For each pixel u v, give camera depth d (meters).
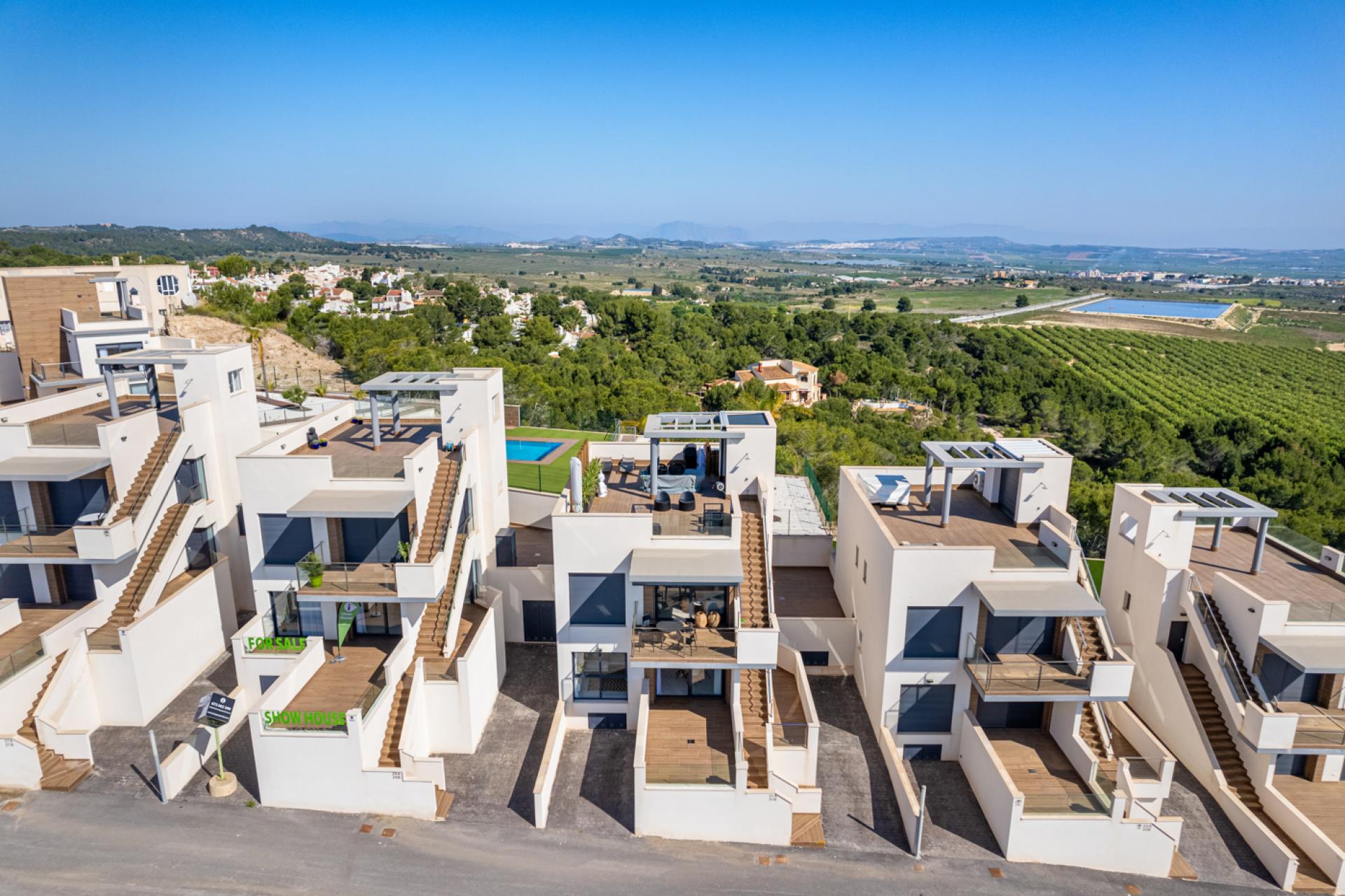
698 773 22.95
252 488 27.83
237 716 27.27
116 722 27.09
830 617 31.17
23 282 43.94
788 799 23.00
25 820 22.66
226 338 76.94
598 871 21.64
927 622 25.69
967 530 29.09
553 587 32.41
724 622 26.23
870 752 26.86
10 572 29.48
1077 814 22.41
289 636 28.97
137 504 28.70
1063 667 24.75
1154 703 27.69
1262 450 92.75
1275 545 31.03
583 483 28.80
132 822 22.77
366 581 26.55
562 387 79.38
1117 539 30.23
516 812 23.83
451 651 27.20
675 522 27.11
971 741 25.45
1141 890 21.78
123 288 47.62
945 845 23.08
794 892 21.17
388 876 21.14
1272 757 23.88
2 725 24.23
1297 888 21.88
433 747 26.42
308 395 58.88
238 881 20.75
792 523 39.62
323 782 23.31
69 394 33.38
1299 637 24.27
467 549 29.14
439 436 31.41
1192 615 26.36
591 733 27.58
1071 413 108.81
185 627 29.41
